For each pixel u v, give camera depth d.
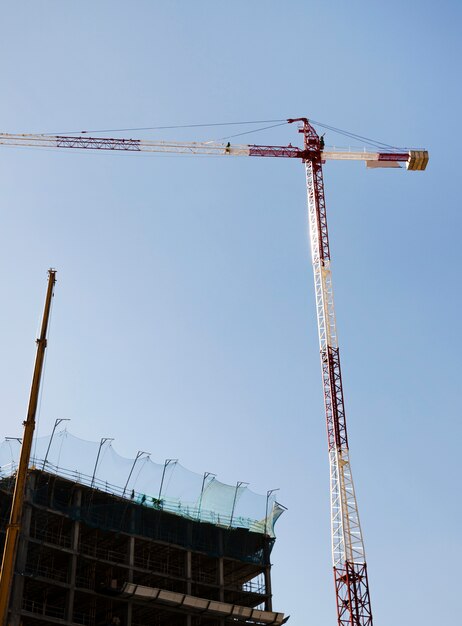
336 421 119.69
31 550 92.25
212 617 100.62
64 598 94.00
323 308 129.12
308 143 142.50
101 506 98.31
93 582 95.69
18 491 38.94
